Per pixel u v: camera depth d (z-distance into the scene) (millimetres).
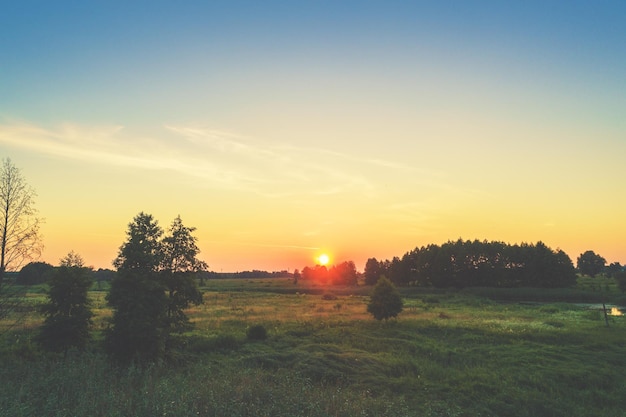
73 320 21266
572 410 17109
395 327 37062
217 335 29969
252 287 123812
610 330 36188
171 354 21000
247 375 15547
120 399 10586
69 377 12898
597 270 167500
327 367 21375
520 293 86750
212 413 10195
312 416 11109
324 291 103188
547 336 32281
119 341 19125
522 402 17672
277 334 31766
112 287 19984
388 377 20969
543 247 105062
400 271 128125
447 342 31047
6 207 22828
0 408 9453
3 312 22703
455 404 17234
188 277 22312
